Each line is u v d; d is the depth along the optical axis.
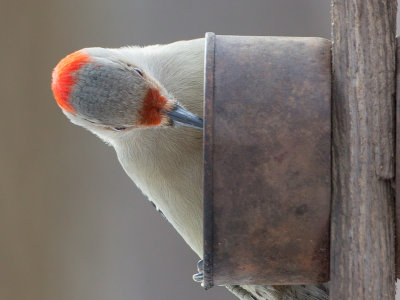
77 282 2.03
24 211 2.01
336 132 1.61
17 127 2.02
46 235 2.02
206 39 1.62
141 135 1.69
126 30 1.99
